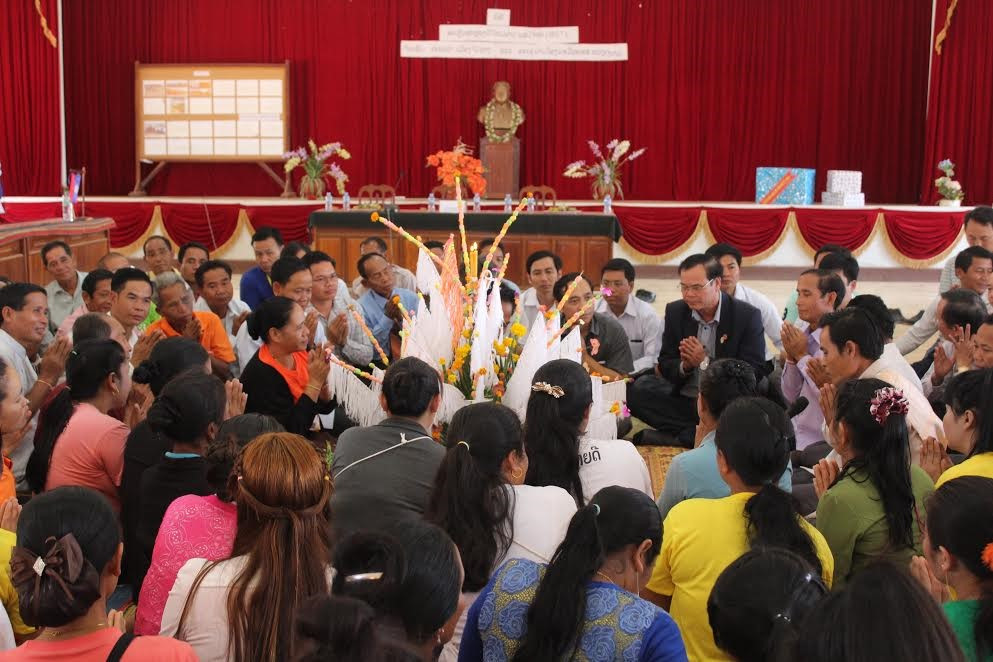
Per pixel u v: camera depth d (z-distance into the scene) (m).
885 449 2.46
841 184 12.65
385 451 2.62
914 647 1.33
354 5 13.49
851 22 13.32
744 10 13.38
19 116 13.26
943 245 12.27
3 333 4.21
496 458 2.36
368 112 13.70
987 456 2.56
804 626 1.41
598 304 5.96
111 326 3.94
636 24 13.46
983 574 1.84
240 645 1.91
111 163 13.84
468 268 3.48
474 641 1.89
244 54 13.64
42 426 3.32
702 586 2.19
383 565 1.61
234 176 13.96
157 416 2.67
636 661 1.75
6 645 2.06
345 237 10.46
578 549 1.79
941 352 4.38
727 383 2.85
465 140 13.73
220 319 5.46
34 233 7.37
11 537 2.35
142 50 13.66
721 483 2.62
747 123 13.59
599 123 13.68
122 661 1.67
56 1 13.14
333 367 3.61
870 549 2.46
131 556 3.03
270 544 1.96
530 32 13.45
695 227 12.47
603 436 3.39
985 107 12.88
